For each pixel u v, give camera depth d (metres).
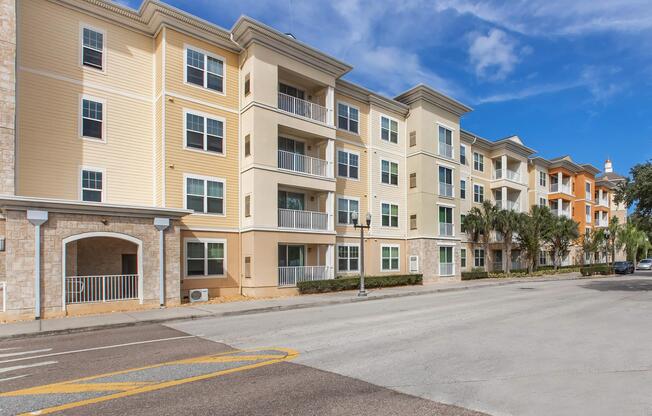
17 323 12.01
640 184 20.88
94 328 11.63
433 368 6.88
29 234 12.88
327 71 22.84
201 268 18.58
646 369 6.70
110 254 16.80
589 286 24.86
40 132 15.66
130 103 17.97
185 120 18.61
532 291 22.02
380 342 9.00
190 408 5.16
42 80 15.84
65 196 16.06
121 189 17.45
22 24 15.53
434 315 13.16
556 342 8.85
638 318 12.16
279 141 22.03
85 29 17.03
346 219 24.88
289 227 20.61
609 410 4.95
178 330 11.14
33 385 6.26
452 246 29.72
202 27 19.11
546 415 4.84
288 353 8.03
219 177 19.50
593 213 51.69
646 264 51.38
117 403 5.38
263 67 20.11
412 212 28.27
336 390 5.79
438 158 29.33
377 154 26.95
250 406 5.20
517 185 39.16
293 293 20.19
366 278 23.31
